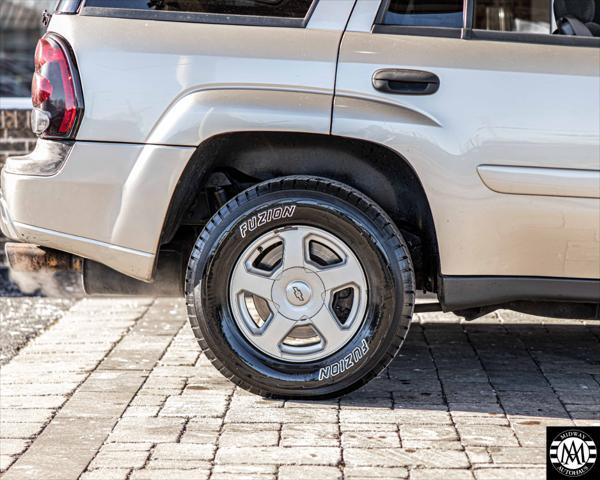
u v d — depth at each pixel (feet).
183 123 17.67
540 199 17.63
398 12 17.84
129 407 18.04
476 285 17.83
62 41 17.90
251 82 17.66
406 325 17.89
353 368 17.94
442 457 16.44
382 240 17.78
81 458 16.47
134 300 23.94
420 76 17.60
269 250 18.16
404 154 17.58
